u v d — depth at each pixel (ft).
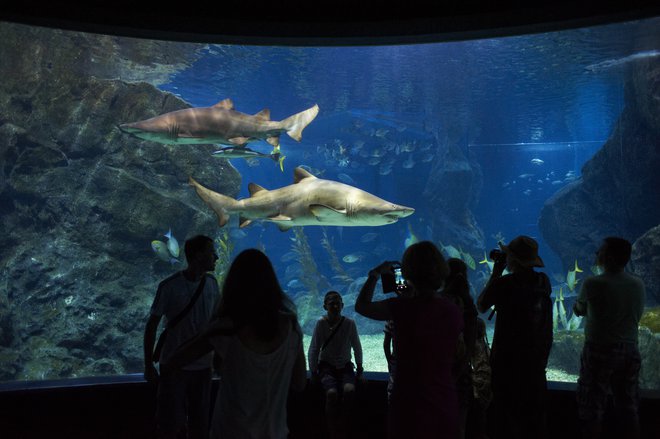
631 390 12.58
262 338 7.61
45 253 39.32
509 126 104.78
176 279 12.38
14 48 40.60
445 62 56.70
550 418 14.23
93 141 41.47
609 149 55.77
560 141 130.52
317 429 15.12
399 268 10.26
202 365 12.41
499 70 59.77
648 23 41.32
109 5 14.73
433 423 8.64
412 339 9.00
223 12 15.30
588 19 14.85
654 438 13.75
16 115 40.91
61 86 41.81
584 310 13.28
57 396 14.57
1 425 14.15
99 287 38.99
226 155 22.81
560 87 68.49
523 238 11.80
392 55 54.13
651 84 47.62
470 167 82.89
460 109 83.46
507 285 11.64
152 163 42.78
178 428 12.25
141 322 38.99
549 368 31.50
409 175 100.68
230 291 7.74
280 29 15.81
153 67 53.98
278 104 80.94
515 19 15.02
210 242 12.54
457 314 9.23
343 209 19.51
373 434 15.02
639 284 12.46
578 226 60.29
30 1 14.25
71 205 40.16
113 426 14.94
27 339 36.99
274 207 20.48
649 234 41.32
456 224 79.97
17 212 40.09
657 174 50.72
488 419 13.82
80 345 37.29
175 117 21.80
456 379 10.91
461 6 15.08
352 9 15.55
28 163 40.06
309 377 15.29
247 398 7.55
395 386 9.11
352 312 49.01
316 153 131.95
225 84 66.49
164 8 15.01
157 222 40.93
